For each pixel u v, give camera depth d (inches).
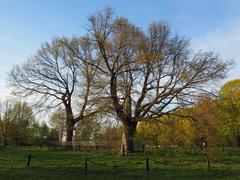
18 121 3034.0
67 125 2164.1
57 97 2276.1
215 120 1555.1
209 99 1531.7
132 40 1616.6
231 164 1349.7
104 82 1540.4
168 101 1562.5
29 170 1129.4
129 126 1640.0
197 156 1592.0
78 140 2142.0
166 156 1599.4
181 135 1593.3
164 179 1027.3
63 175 1062.4
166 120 1584.6
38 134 3481.8
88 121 1583.4
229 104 2559.1
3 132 2925.7
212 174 1110.4
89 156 1598.2
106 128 1632.6
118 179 1015.6
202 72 1531.7
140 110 1601.9
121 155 1627.7
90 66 1717.5
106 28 1628.9
